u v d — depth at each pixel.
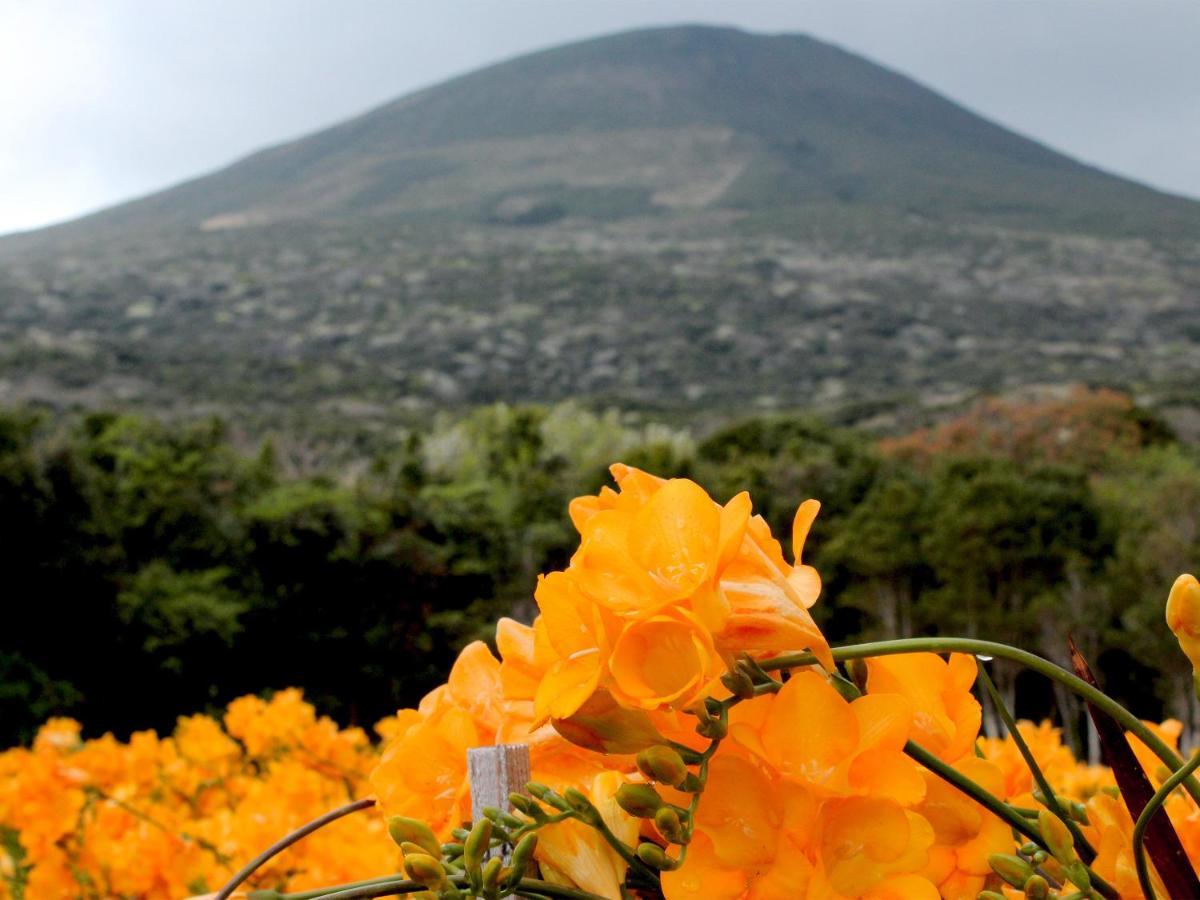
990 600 24.77
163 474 19.05
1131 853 0.84
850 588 27.08
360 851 2.59
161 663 16.92
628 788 0.81
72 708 16.66
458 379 106.12
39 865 3.13
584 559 0.79
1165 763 0.81
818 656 0.78
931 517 26.17
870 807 0.78
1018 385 100.44
